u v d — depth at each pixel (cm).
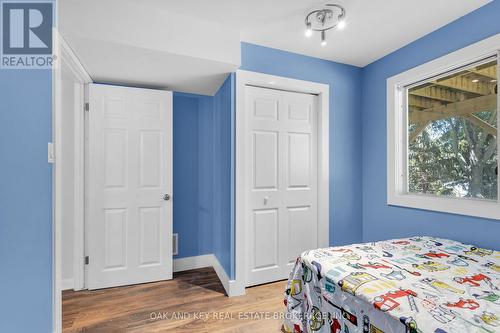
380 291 114
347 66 276
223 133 252
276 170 253
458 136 204
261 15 191
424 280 125
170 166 258
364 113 280
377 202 264
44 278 129
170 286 242
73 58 189
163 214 255
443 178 215
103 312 195
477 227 182
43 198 129
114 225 239
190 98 296
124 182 242
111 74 227
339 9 183
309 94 267
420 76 223
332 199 269
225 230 241
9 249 110
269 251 249
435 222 211
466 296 110
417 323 93
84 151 234
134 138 246
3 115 108
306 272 158
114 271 238
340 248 176
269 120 249
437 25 203
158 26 182
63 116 228
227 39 206
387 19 195
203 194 299
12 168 112
